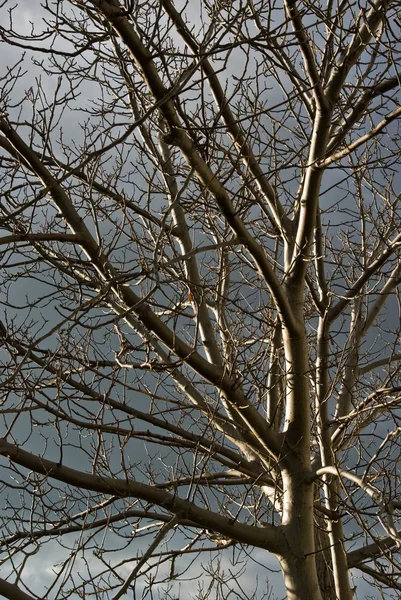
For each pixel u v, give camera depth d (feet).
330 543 26.63
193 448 23.95
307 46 19.72
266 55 18.52
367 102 20.88
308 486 23.45
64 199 19.12
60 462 19.56
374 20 20.49
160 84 16.98
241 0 16.58
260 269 21.31
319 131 21.11
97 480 20.15
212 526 21.91
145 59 16.51
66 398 19.72
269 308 25.55
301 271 23.93
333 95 20.77
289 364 23.77
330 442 24.48
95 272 19.95
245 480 26.66
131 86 19.02
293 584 22.66
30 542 19.20
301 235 22.98
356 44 20.43
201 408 22.59
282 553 22.91
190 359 21.29
